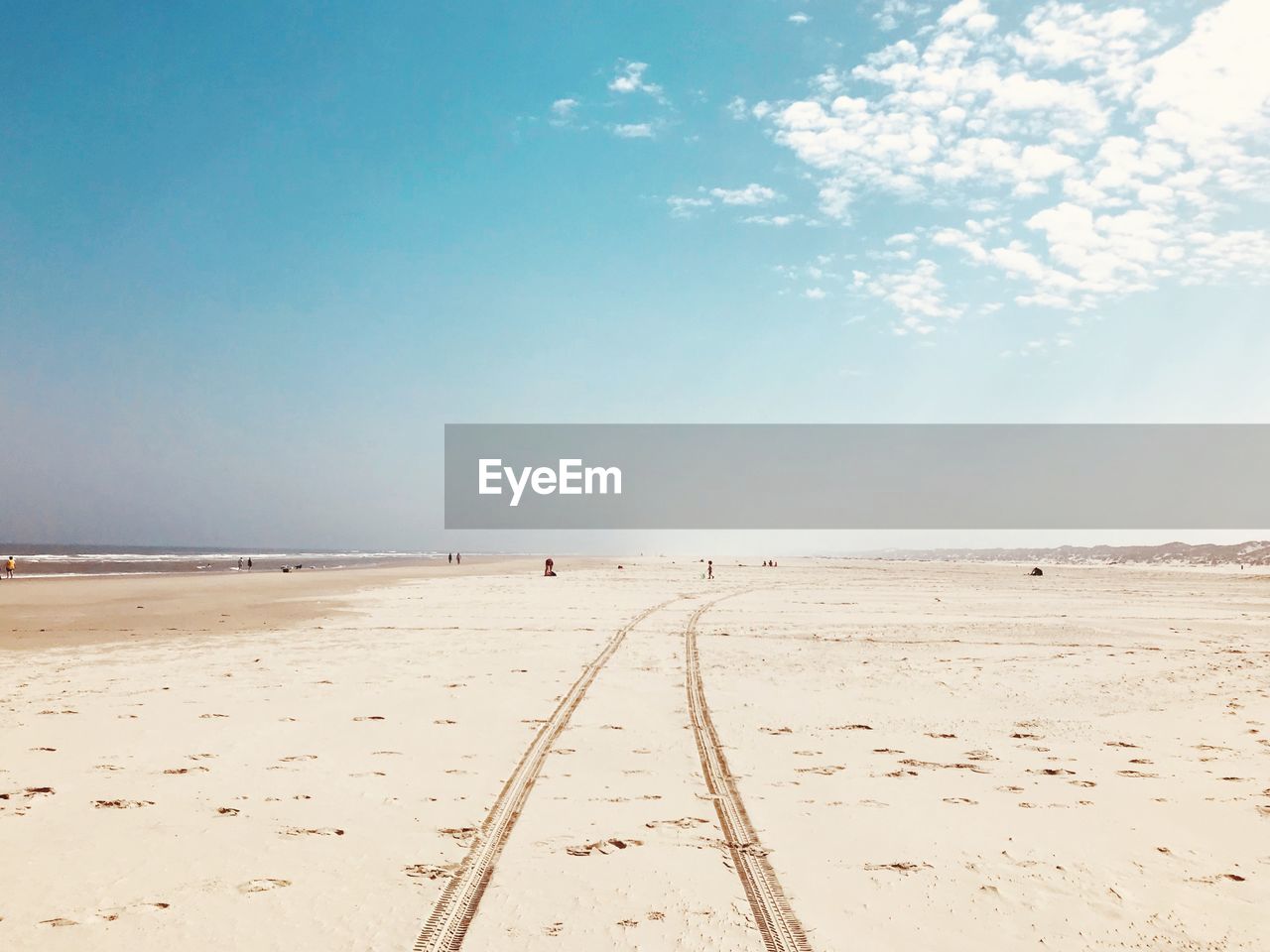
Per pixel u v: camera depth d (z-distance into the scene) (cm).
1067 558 17162
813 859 598
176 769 810
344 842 621
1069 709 1134
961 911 516
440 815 682
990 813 702
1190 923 503
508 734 960
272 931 477
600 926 489
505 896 528
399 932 478
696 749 903
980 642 1842
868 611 2625
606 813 691
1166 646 1795
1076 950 470
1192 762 872
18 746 891
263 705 1108
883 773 823
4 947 454
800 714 1086
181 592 3266
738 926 491
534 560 11119
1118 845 632
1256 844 636
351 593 3316
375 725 999
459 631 1994
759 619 2336
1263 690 1273
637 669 1426
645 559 11000
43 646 1700
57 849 602
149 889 535
